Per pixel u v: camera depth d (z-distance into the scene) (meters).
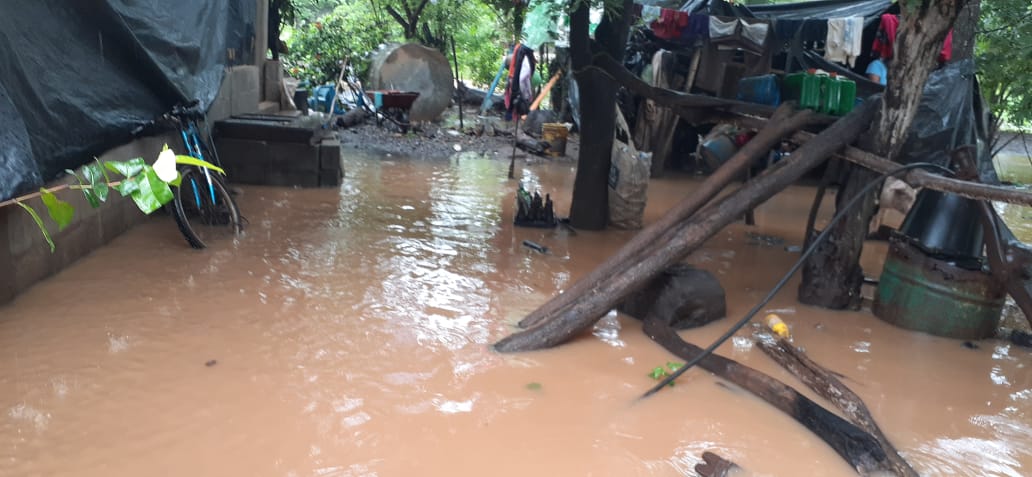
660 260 5.54
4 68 5.13
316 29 20.64
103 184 2.16
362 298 6.03
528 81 20.06
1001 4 8.88
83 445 3.72
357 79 20.53
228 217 7.98
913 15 5.89
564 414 4.32
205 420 4.02
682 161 15.23
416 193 10.51
